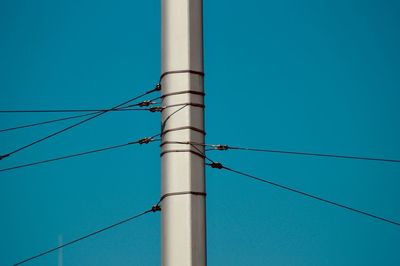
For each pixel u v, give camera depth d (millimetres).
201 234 14711
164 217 14906
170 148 15148
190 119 15281
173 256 14555
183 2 15984
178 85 15477
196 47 15773
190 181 14891
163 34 15969
